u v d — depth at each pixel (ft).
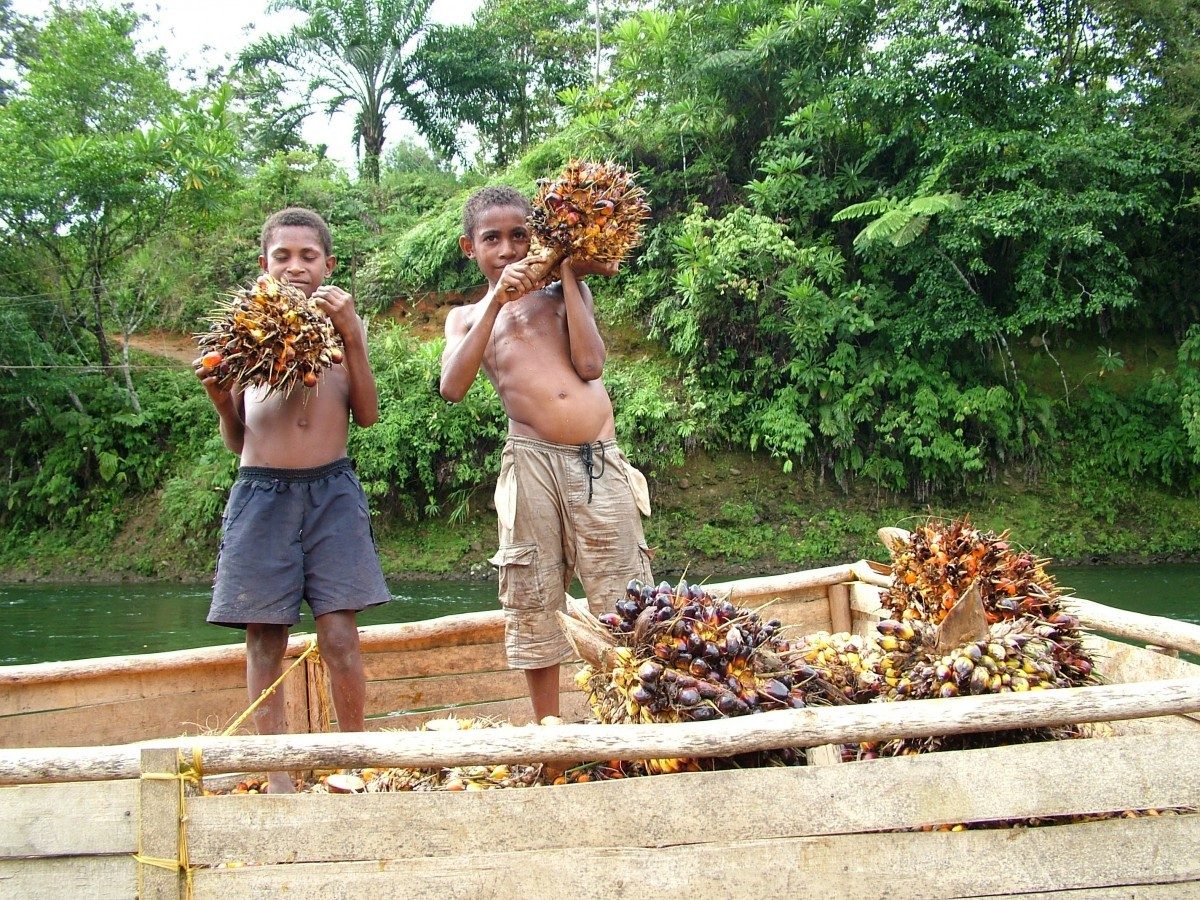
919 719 6.41
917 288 46.14
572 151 55.83
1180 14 47.96
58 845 6.28
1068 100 47.21
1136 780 6.54
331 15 79.05
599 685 7.79
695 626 7.25
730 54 50.42
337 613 9.62
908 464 47.50
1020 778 6.48
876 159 50.62
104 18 63.26
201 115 58.18
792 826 6.35
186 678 11.64
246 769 6.33
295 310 8.91
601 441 10.31
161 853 6.28
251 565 9.44
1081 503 46.91
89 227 55.67
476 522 48.83
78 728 11.02
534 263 9.71
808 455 47.83
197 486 50.72
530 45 86.28
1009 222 43.65
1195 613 32.78
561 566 10.25
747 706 7.06
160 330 65.57
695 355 48.62
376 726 12.05
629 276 53.36
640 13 55.62
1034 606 7.88
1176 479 47.39
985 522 46.52
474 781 8.56
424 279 59.77
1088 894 6.54
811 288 46.34
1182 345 47.42
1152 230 48.57
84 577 50.01
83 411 55.16
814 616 13.28
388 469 48.21
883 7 49.47
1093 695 6.51
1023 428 47.32
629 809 6.31
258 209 67.31
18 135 56.75
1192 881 6.61
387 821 6.31
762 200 48.65
